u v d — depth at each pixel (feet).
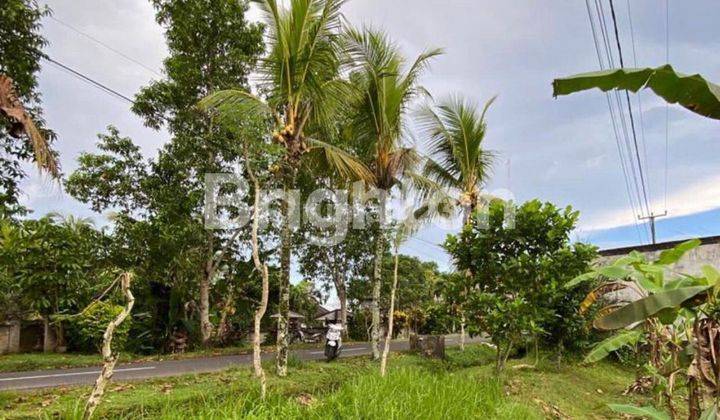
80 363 36.50
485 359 40.86
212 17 44.65
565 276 27.25
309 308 82.58
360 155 39.32
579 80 11.43
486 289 29.76
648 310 12.99
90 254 43.24
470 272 30.14
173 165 46.57
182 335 50.19
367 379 19.47
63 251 36.58
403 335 84.33
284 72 27.30
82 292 39.81
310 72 27.40
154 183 46.52
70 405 15.19
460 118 43.68
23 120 13.23
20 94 24.71
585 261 27.84
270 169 27.37
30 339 51.85
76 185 45.21
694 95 10.93
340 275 70.69
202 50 45.24
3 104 13.01
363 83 35.22
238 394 18.15
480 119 44.27
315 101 28.60
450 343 61.93
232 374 25.58
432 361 35.42
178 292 50.31
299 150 28.19
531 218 28.09
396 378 20.27
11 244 34.17
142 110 44.57
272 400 17.19
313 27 27.07
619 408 15.52
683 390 29.89
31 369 33.76
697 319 13.35
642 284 16.55
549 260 26.68
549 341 39.06
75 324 42.22
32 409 15.99
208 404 15.33
